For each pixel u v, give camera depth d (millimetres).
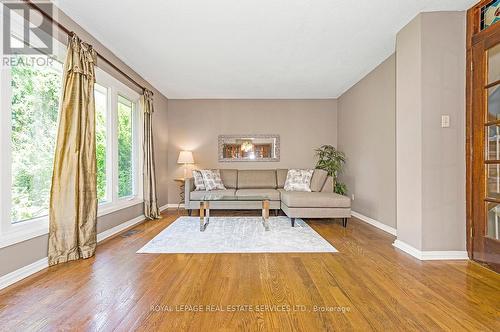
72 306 1833
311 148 6270
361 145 4906
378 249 3127
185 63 4094
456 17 2793
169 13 2746
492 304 1885
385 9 2721
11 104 2254
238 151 6266
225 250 3057
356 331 1577
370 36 3275
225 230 3982
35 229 2420
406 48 3031
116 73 3846
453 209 2809
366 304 1881
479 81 2646
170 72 4500
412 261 2734
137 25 2988
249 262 2689
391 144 3887
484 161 2611
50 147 2758
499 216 2467
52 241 2574
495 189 2514
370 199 4535
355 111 5176
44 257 2525
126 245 3234
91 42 3230
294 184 5418
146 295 1993
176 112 6230
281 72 4516
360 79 4910
